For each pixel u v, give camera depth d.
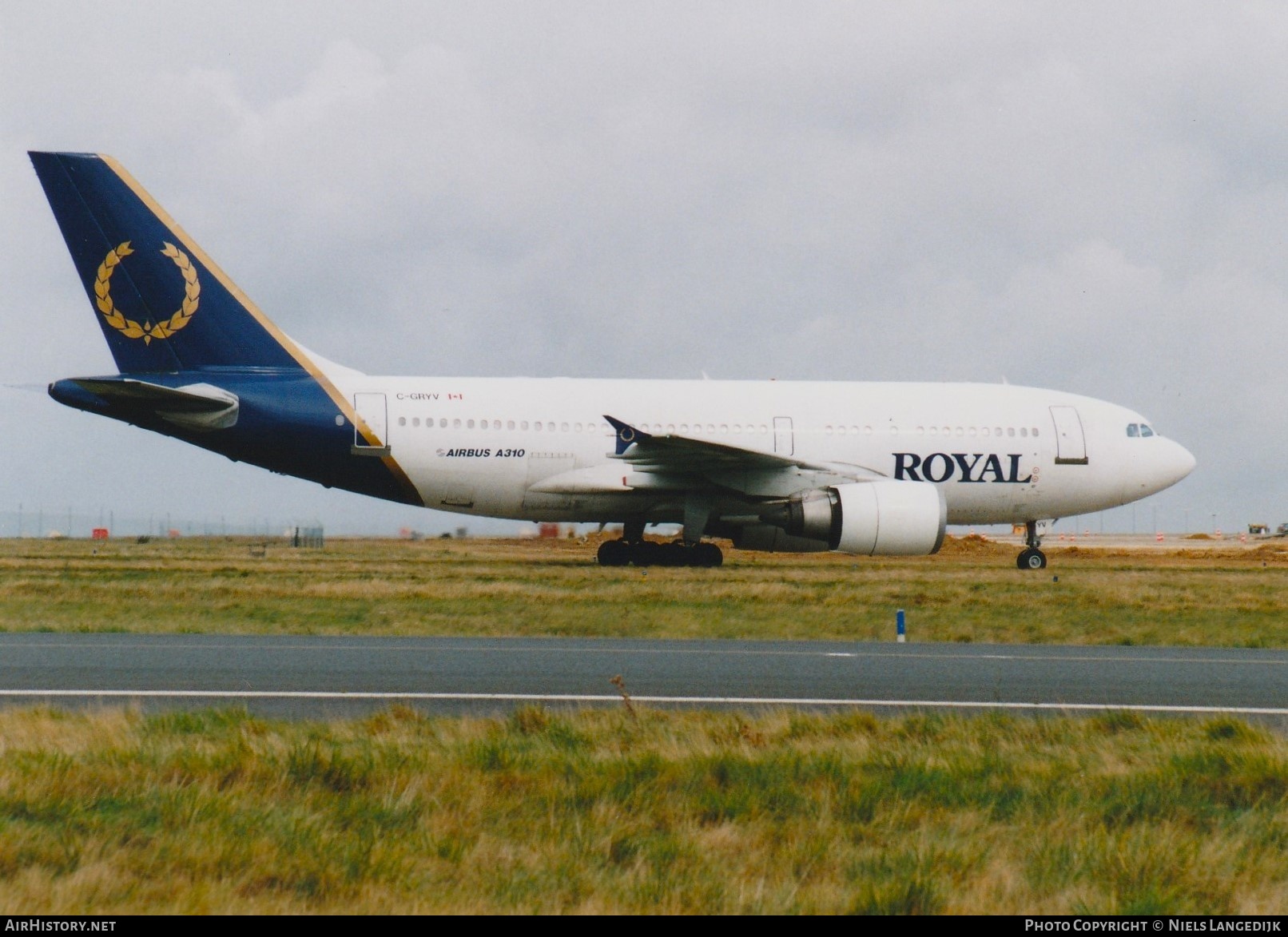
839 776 34.56
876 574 130.12
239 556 171.62
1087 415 138.50
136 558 162.62
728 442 128.88
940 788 33.81
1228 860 28.31
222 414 119.75
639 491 127.06
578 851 28.06
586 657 61.25
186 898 24.39
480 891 25.72
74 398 117.12
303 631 73.19
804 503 123.25
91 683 50.81
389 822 30.06
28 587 100.31
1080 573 141.38
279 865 26.56
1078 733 41.69
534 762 35.56
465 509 128.62
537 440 125.75
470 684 51.88
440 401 125.19
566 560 159.38
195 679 52.19
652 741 38.75
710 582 111.31
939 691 52.16
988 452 134.25
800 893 25.81
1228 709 48.91
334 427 122.06
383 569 131.38
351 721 41.88
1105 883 26.84
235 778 33.22
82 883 24.75
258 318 123.00
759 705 48.03
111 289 119.62
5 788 31.06
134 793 31.36
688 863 27.61
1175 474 140.00
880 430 132.62
